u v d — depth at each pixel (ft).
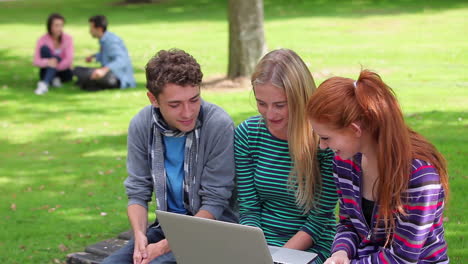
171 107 14.58
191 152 15.52
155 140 15.69
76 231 23.22
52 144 35.22
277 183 15.08
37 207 25.79
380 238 12.92
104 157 32.24
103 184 28.22
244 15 47.70
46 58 50.60
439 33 66.59
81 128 38.29
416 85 43.24
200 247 13.34
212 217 15.35
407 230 12.12
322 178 14.75
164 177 15.67
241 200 15.66
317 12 91.56
